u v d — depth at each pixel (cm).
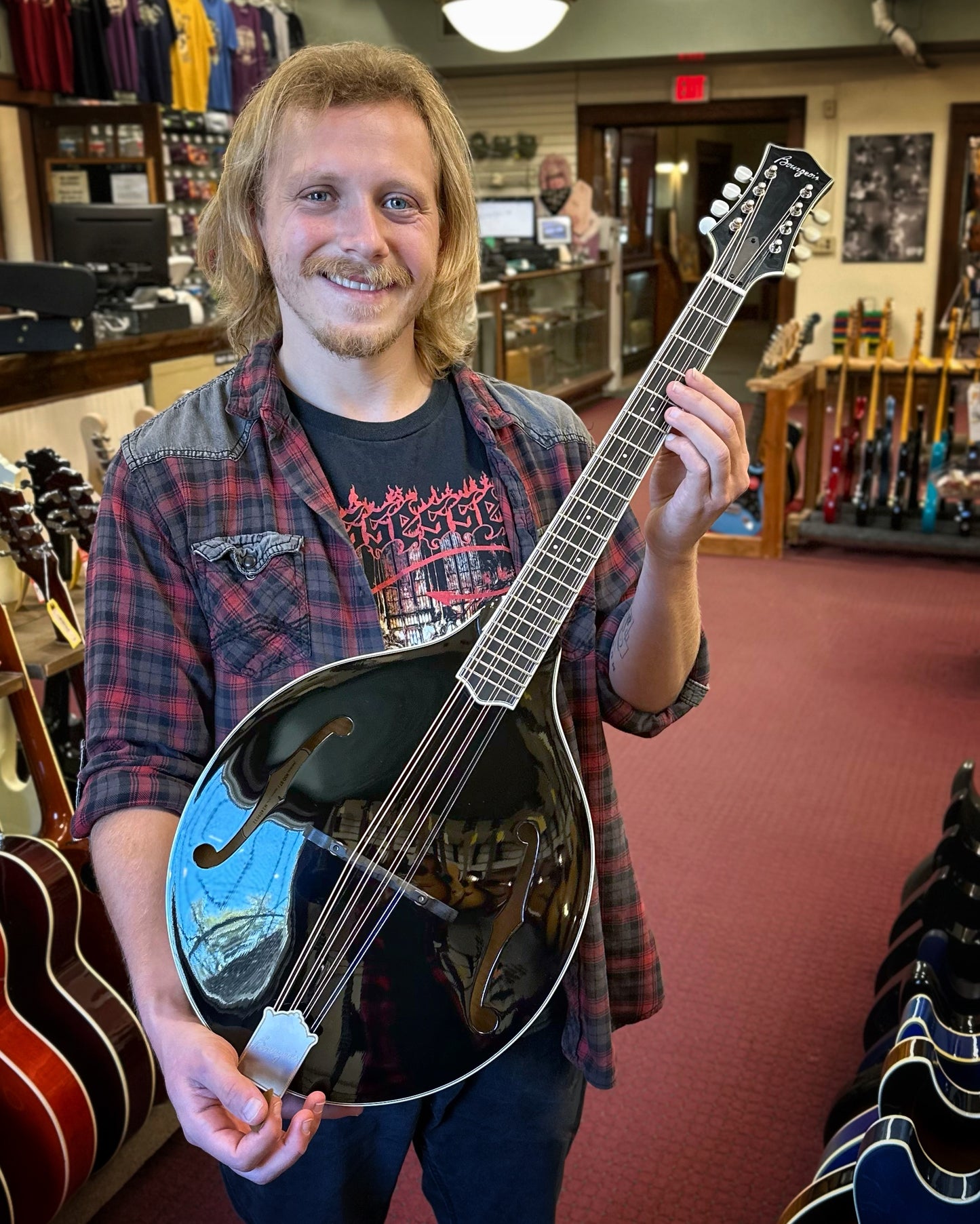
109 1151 185
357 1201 121
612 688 122
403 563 114
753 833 314
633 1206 195
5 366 388
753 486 575
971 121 955
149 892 102
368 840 102
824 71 984
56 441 333
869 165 988
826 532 563
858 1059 229
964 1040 163
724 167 1577
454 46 994
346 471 114
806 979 253
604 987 119
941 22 859
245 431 112
